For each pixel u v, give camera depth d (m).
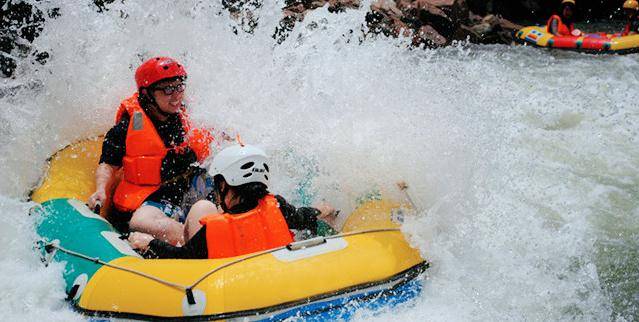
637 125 19.45
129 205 12.16
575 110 20.59
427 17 31.70
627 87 23.94
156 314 8.88
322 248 9.59
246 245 9.76
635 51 30.58
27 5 21.23
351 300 9.13
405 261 9.81
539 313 9.90
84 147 13.78
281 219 10.03
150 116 12.36
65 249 10.55
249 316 8.73
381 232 10.23
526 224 12.02
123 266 9.67
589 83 24.45
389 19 29.95
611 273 11.82
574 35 32.34
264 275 9.05
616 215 13.83
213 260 9.45
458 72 22.61
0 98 15.51
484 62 28.00
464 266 10.31
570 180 15.24
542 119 19.48
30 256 10.89
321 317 8.92
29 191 12.67
